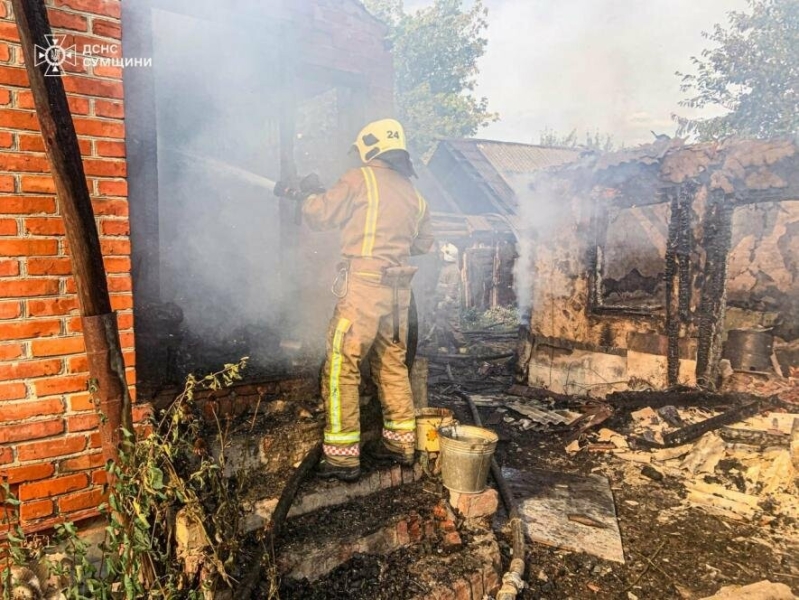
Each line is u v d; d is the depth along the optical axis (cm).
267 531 262
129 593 203
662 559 376
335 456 324
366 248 326
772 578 355
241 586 237
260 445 319
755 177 639
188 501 223
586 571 357
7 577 209
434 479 367
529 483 489
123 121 251
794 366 724
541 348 858
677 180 687
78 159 208
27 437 237
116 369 224
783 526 419
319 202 331
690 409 645
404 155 344
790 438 503
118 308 256
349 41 514
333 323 328
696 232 698
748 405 611
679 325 712
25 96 227
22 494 237
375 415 385
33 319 235
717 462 512
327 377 325
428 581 287
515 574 316
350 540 290
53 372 241
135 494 216
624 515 439
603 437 595
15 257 230
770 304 824
